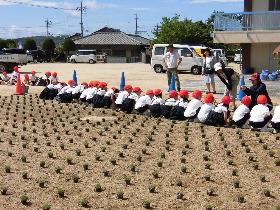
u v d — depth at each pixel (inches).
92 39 3036.4
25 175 308.0
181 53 1362.0
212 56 764.6
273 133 446.6
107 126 492.4
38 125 500.7
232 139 423.2
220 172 323.6
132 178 309.7
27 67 1840.6
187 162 349.4
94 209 252.7
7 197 269.7
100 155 370.3
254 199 270.1
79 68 1776.6
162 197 272.7
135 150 387.2
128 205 259.1
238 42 1143.6
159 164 338.3
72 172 323.0
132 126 492.4
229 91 563.8
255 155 369.1
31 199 267.0
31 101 681.0
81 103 647.1
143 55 2689.5
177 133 454.0
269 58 1191.6
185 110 516.4
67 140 426.0
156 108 538.3
